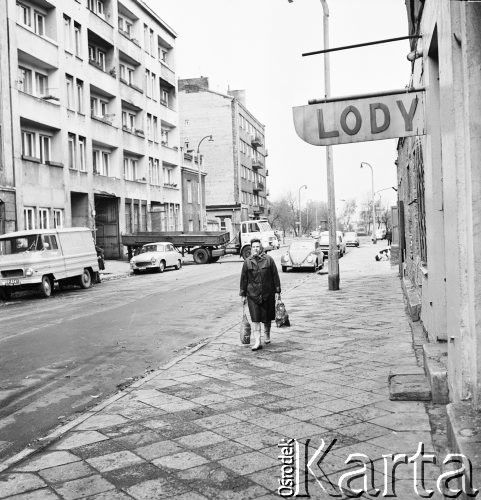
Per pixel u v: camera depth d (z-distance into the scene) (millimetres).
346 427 5164
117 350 10023
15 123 27953
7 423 6094
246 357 8617
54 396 7145
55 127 31750
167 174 52219
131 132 43000
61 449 4992
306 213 133750
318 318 12336
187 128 70812
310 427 5230
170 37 52562
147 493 4020
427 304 8109
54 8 32406
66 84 33375
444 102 4988
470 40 3908
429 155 6957
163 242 34781
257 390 6676
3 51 27344
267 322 9500
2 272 20297
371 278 22344
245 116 76875
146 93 46406
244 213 73438
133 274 31688
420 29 7551
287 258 29125
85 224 35531
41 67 31734
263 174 91250
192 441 5027
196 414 5836
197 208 58344
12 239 20734
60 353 9820
